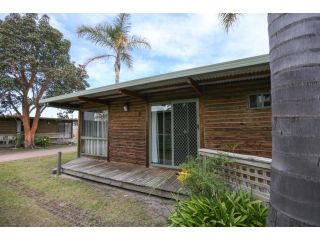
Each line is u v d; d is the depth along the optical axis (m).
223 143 5.19
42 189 5.28
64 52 16.34
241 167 2.92
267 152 4.58
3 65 13.52
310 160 1.11
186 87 5.65
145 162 6.60
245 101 4.94
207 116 5.48
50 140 19.00
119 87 5.65
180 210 2.69
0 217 3.67
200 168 3.00
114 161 7.58
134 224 3.36
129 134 7.14
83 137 8.92
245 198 2.60
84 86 17.12
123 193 4.91
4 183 5.93
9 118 17.20
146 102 6.63
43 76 15.98
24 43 14.59
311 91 1.12
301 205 1.12
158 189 4.52
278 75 1.29
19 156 11.41
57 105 8.40
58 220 3.54
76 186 5.51
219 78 4.76
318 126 1.09
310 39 1.14
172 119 6.11
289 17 1.23
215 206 2.53
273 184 1.31
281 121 1.25
